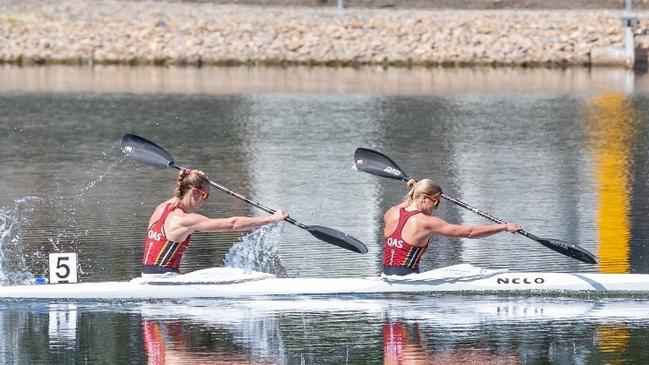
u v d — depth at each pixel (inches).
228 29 6225.4
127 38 6166.3
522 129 3966.5
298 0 6889.8
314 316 1787.6
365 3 6820.9
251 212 2613.2
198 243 2308.1
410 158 3380.9
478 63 6077.8
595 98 4783.5
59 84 5177.2
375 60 6102.4
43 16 6333.7
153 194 2815.0
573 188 2913.4
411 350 1624.0
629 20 6117.1
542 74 5733.3
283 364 1563.7
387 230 1920.5
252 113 4343.0
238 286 1883.6
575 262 2149.4
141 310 1820.9
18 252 2217.0
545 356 1595.7
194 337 1685.5
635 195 2819.9
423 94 4933.6
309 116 4271.7
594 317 1776.6
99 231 2402.8
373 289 1898.4
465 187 2930.6
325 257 2199.8
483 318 1772.9
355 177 3065.9
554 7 6781.5
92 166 3211.1
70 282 1904.5
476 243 2319.1
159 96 4808.1
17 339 1676.9
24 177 3029.0
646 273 2054.6
